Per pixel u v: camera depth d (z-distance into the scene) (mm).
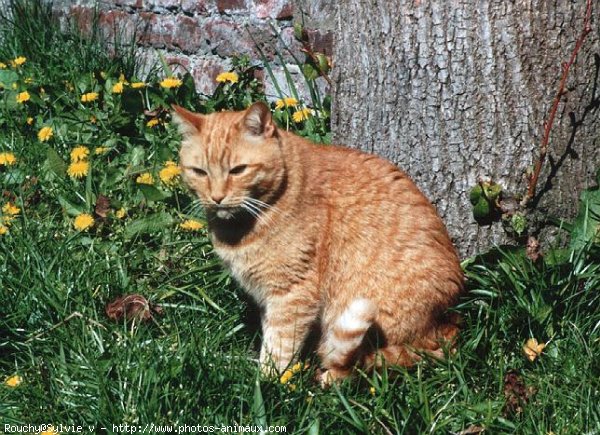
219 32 2609
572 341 1869
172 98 2496
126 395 1767
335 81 2102
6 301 1961
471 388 1831
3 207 2189
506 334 1889
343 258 1934
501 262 1964
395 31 1998
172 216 2188
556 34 1944
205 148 1897
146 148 2422
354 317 1849
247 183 1885
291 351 1929
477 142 1985
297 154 1926
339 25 2076
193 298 2021
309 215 1911
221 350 1914
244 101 2514
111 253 2092
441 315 1938
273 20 2502
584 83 1969
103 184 2268
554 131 1977
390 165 1980
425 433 1733
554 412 1761
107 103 2527
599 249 1957
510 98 1961
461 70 1968
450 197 2020
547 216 2002
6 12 2959
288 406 1772
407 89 2008
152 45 2746
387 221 1934
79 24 2863
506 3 1934
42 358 1869
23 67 2703
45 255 2061
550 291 1902
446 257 1942
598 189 1990
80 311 1948
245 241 1915
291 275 1914
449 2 1953
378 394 1806
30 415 1775
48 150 2312
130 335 1895
